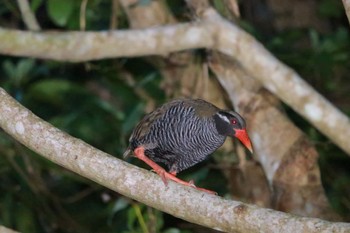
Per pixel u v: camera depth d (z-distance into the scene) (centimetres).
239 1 1925
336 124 1262
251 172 1490
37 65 1844
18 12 1639
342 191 1698
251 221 857
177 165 1176
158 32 1262
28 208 1662
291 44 1789
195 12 1293
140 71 1631
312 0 1930
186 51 1518
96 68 1580
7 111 936
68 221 1678
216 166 1492
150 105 1619
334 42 1684
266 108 1395
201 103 1152
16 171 1648
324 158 1664
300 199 1387
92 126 1656
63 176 1664
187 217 895
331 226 820
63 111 1703
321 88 1731
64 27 1773
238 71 1394
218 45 1275
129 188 912
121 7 1580
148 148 1152
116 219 1597
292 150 1390
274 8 1933
